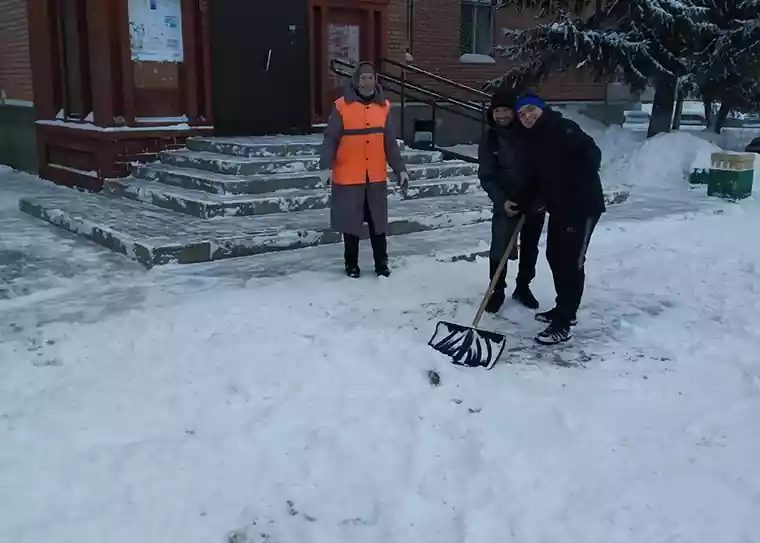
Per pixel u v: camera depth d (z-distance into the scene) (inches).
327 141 235.1
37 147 464.4
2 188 431.2
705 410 160.4
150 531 117.3
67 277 244.4
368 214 244.8
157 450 139.4
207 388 164.9
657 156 491.2
